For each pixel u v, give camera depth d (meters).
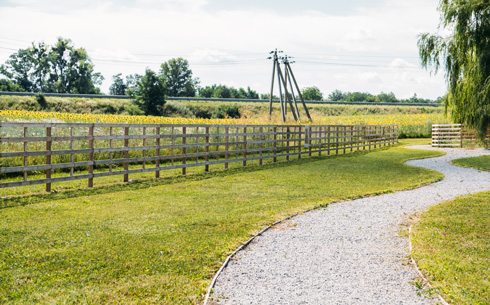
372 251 6.49
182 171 14.79
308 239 7.09
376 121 50.81
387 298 4.77
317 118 57.09
